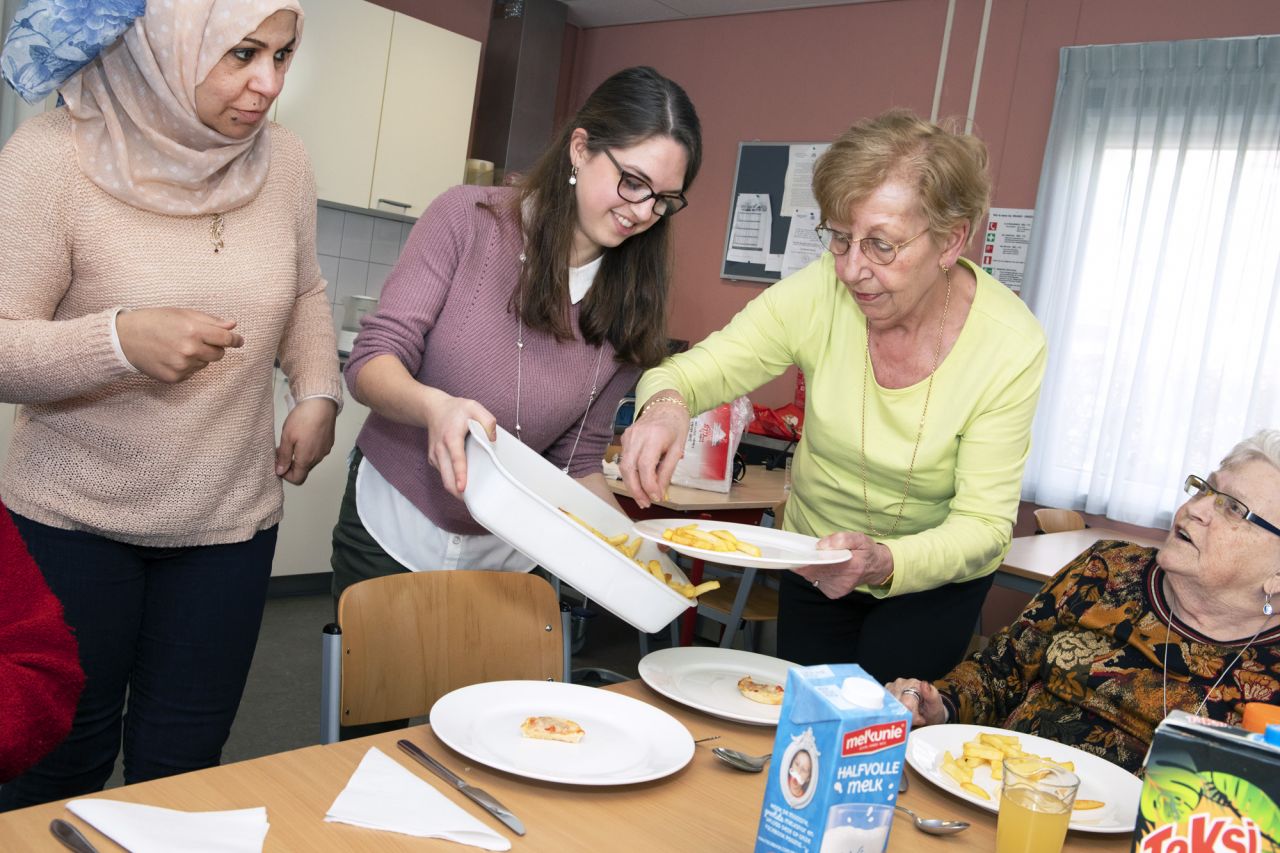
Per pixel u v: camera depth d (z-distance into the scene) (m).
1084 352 4.25
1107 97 4.17
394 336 1.55
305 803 0.94
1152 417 4.08
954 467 1.73
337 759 1.04
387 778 1.00
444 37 4.70
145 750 1.59
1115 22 4.20
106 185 1.37
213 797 0.93
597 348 1.69
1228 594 1.42
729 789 1.11
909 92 4.77
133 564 1.52
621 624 4.38
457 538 1.69
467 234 1.59
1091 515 4.27
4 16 3.55
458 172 4.89
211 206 1.45
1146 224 4.10
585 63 5.99
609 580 1.22
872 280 1.50
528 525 1.19
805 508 1.97
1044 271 4.32
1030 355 1.65
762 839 0.89
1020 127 4.45
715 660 1.53
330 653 1.30
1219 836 0.79
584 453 1.81
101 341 1.29
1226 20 3.94
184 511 1.50
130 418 1.44
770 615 3.36
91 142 1.37
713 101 5.45
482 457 1.25
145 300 1.43
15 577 1.00
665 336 1.73
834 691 0.87
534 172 1.58
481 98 5.44
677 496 3.11
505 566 1.79
